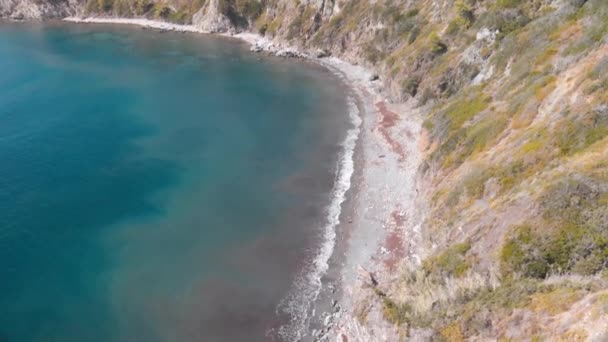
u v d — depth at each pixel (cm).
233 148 7550
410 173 6412
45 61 12106
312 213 5872
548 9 7038
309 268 4997
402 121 7994
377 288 4206
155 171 6888
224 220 5822
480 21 7944
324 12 12425
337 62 11462
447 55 8306
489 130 5266
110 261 5172
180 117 8712
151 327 4397
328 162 7025
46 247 5369
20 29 15788
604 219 3111
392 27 10431
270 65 11556
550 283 2875
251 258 5178
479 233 3841
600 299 2384
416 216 5419
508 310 2780
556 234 3206
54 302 4666
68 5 17250
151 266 5100
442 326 3034
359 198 6075
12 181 6550
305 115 8662
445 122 6488
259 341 4225
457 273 3662
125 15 16488
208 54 12581
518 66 6053
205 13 14975
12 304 4631
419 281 3844
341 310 4441
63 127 8194
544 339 2442
